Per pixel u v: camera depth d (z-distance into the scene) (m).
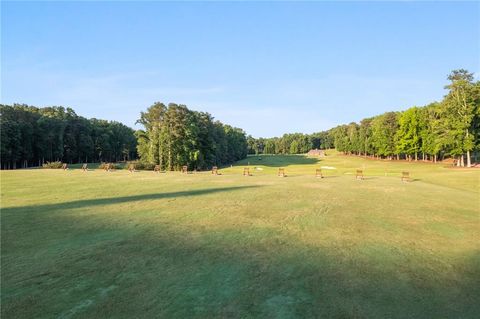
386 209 18.80
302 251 11.10
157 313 6.95
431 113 77.56
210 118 90.38
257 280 8.70
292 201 21.23
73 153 102.56
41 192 24.94
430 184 33.12
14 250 10.98
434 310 7.25
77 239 12.27
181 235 12.88
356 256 10.70
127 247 11.34
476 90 58.41
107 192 25.11
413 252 11.19
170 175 43.84
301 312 7.07
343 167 73.00
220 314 6.95
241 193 24.89
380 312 7.12
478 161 69.44
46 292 7.90
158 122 85.06
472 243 12.34
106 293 7.86
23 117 88.00
